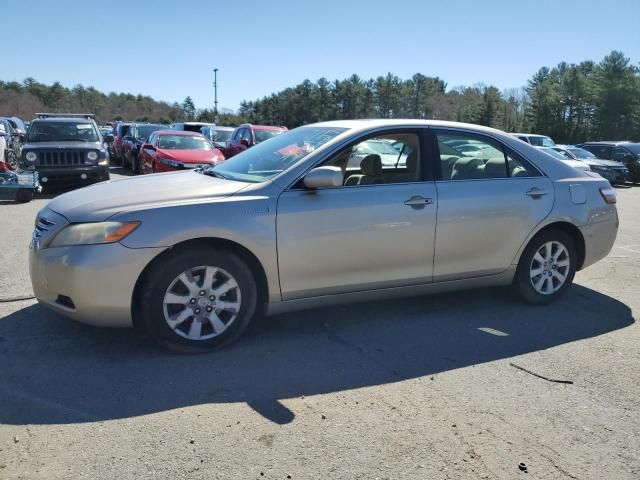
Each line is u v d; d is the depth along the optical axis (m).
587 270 6.57
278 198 3.90
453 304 5.07
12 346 3.81
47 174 11.82
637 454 2.80
